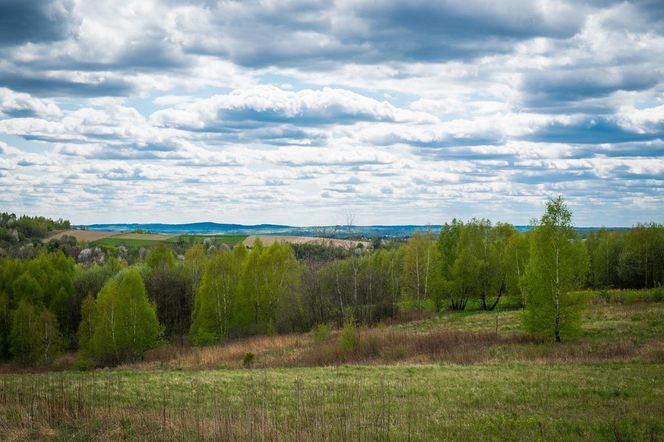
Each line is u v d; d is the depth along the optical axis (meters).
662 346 29.25
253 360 39.47
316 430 13.09
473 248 68.25
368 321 59.00
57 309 72.12
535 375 23.23
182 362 42.94
